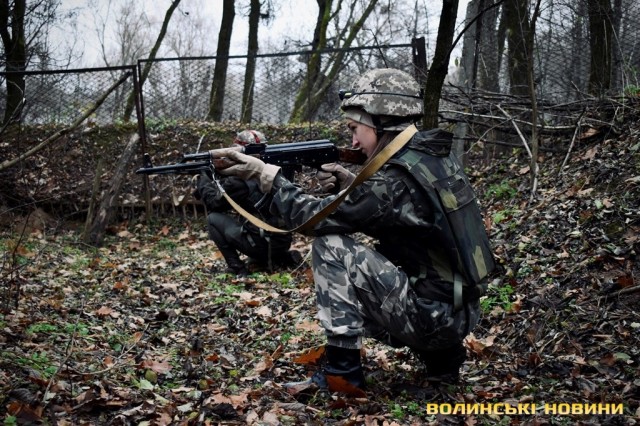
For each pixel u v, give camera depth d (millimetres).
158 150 10258
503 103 7555
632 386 3346
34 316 4430
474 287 3182
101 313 4902
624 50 9336
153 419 3010
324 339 4445
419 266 3230
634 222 5082
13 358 3426
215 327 4824
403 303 3186
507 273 5043
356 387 3299
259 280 6430
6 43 9094
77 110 10219
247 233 6699
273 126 10734
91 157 9992
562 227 5406
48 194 9484
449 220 3096
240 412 3180
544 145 7488
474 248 3166
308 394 3377
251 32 16344
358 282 3229
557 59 8844
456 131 7746
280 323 4926
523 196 6613
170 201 9672
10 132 9812
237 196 6602
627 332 3938
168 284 6188
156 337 4473
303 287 6137
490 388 3465
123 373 3631
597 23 8352
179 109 11172
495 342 4254
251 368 3934
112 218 9438
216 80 11789
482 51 8547
